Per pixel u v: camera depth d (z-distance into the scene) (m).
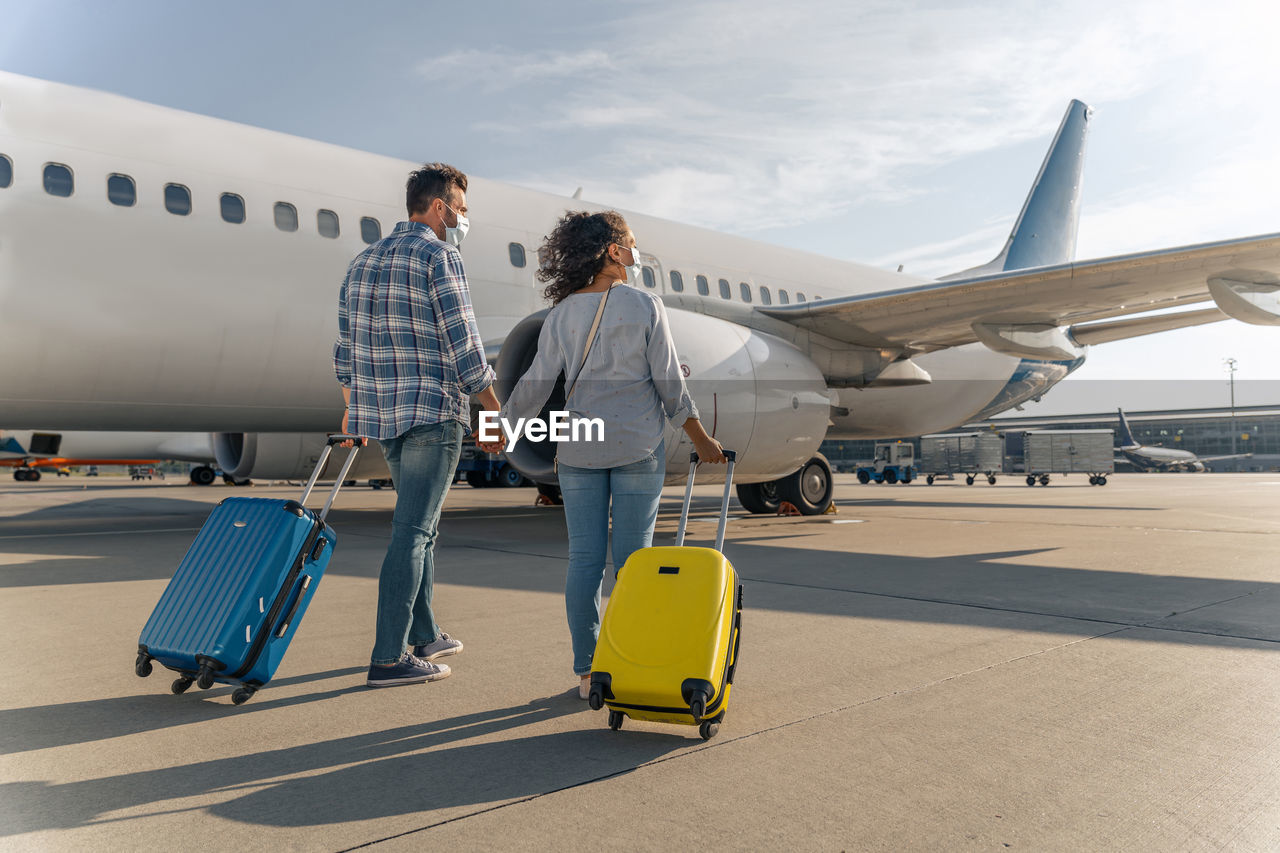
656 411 2.45
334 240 6.96
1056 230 14.92
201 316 6.24
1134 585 4.52
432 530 2.78
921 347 9.64
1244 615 3.68
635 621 2.04
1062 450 26.52
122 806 1.69
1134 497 15.62
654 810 1.68
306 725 2.24
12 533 7.78
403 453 2.68
